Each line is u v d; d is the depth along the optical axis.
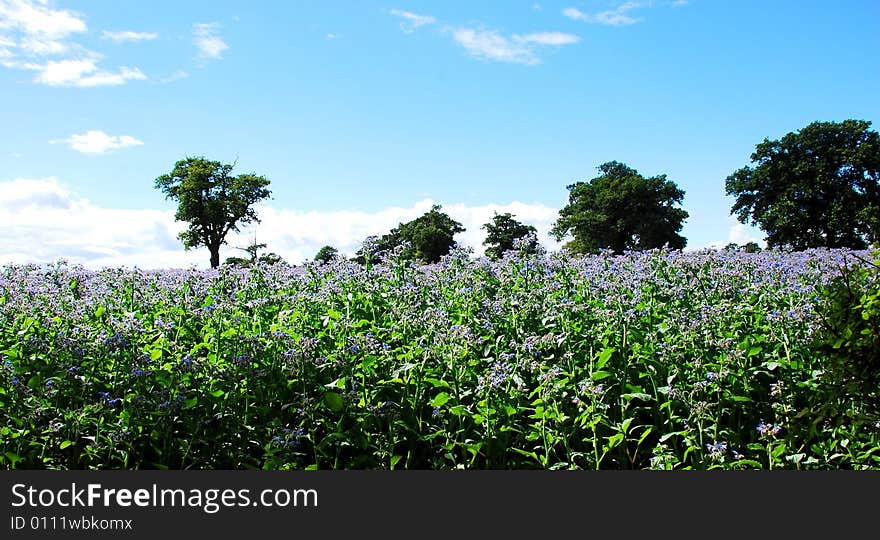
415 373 8.45
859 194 63.97
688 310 11.42
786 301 11.85
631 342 9.73
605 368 8.92
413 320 10.39
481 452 7.71
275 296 13.77
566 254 16.67
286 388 8.47
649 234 85.88
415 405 8.09
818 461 7.22
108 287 14.38
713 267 14.35
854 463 7.16
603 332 9.76
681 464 7.61
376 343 8.93
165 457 7.29
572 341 9.80
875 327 6.07
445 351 8.85
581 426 7.72
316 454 7.58
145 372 7.66
